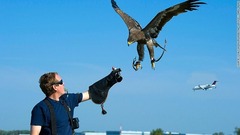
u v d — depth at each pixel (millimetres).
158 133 156625
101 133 163625
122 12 7402
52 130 7738
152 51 7113
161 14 7211
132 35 7094
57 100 7988
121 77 8398
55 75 8023
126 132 167500
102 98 8422
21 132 116375
